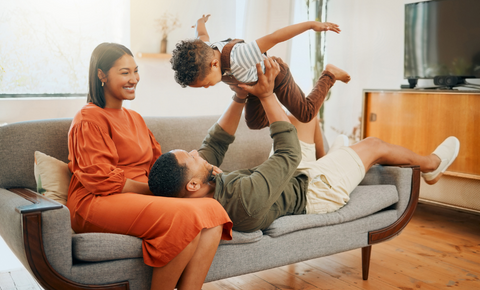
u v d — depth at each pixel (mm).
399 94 2959
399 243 2543
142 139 1732
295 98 1615
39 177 1608
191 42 1440
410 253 2375
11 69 2369
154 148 1834
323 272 2129
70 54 2549
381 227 1926
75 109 2594
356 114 3844
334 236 1774
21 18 2375
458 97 2643
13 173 1684
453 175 2705
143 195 1416
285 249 1643
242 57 1444
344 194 1802
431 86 3297
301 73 3834
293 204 1735
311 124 2098
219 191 1500
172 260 1273
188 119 2178
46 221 1194
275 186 1523
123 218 1363
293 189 1756
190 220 1273
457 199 2740
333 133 3955
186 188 1463
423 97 2824
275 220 1650
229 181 1516
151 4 2871
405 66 3217
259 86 1530
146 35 2881
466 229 2799
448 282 1985
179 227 1266
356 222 1837
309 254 1712
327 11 3775
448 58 2957
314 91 1715
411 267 2174
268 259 1603
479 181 2613
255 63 1469
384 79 3668
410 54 3170
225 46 1483
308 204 1767
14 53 2371
